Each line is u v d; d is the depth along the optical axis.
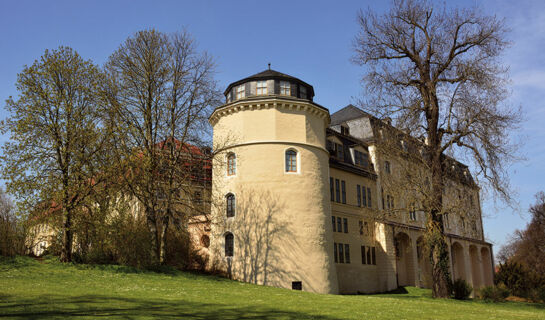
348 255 32.59
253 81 28.20
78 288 15.75
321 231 26.31
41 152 20.69
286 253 24.75
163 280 19.70
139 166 21.86
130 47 24.05
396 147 23.83
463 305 20.23
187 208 25.64
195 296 15.66
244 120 27.08
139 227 22.89
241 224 25.81
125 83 23.47
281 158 26.33
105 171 20.94
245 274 24.91
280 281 24.19
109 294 14.66
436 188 23.05
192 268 26.62
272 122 26.78
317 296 18.95
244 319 11.22
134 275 20.20
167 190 23.14
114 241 21.66
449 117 23.44
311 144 27.44
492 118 21.91
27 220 20.08
